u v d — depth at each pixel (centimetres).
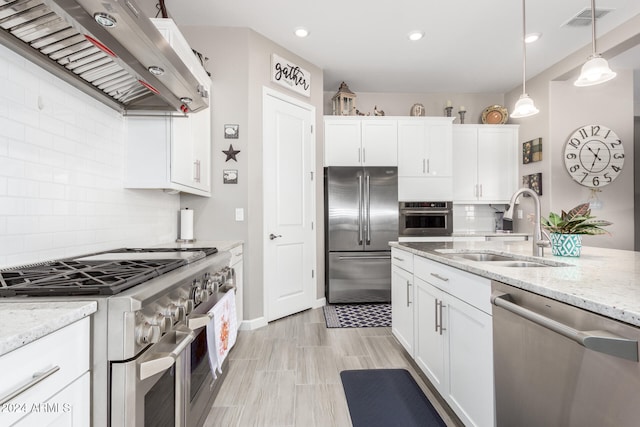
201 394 146
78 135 157
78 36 116
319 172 379
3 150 115
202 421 147
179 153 216
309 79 365
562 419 92
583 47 342
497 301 117
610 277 112
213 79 298
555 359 94
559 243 168
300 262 353
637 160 426
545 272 122
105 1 90
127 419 81
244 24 297
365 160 416
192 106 184
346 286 384
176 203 288
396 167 392
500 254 191
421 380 208
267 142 318
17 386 59
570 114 390
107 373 80
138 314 85
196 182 250
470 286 143
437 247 223
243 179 300
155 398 100
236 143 300
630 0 265
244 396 189
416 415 173
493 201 448
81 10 94
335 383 204
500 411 121
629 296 85
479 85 446
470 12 282
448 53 354
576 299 86
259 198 309
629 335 72
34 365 63
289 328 303
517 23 298
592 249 196
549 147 390
